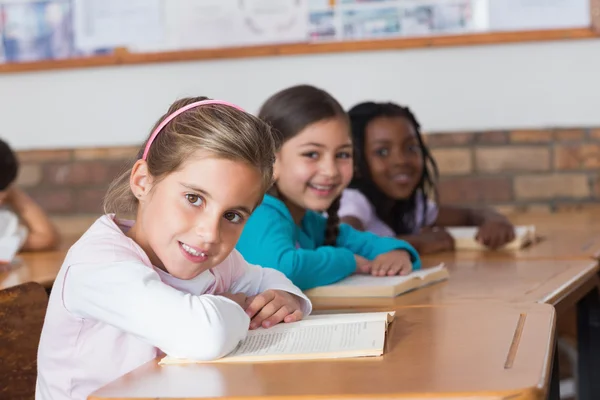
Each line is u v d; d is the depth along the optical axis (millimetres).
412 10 3496
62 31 3672
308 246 1942
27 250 2680
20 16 3688
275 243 1691
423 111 3564
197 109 1200
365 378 954
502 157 3549
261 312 1297
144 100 3670
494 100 3535
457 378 931
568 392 2609
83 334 1208
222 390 932
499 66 3521
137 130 3686
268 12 3551
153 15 3605
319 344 1126
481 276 1832
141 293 1122
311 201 1929
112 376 1188
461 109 3549
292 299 1370
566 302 1623
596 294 2176
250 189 1157
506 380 912
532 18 3457
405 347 1104
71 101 3715
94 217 3719
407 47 3510
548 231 2760
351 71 3562
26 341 1495
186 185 1144
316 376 975
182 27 3600
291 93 1948
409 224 2621
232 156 1135
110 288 1139
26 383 1487
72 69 3695
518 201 3562
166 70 3646
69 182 3727
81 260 1196
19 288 1501
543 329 1179
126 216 1312
